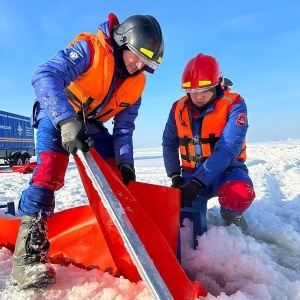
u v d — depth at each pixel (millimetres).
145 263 1324
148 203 2039
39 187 1896
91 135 2463
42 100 1770
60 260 2141
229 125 2480
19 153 17672
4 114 16375
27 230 1835
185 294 1521
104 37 2061
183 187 2242
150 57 2000
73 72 1971
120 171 2268
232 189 2521
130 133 2447
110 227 1813
